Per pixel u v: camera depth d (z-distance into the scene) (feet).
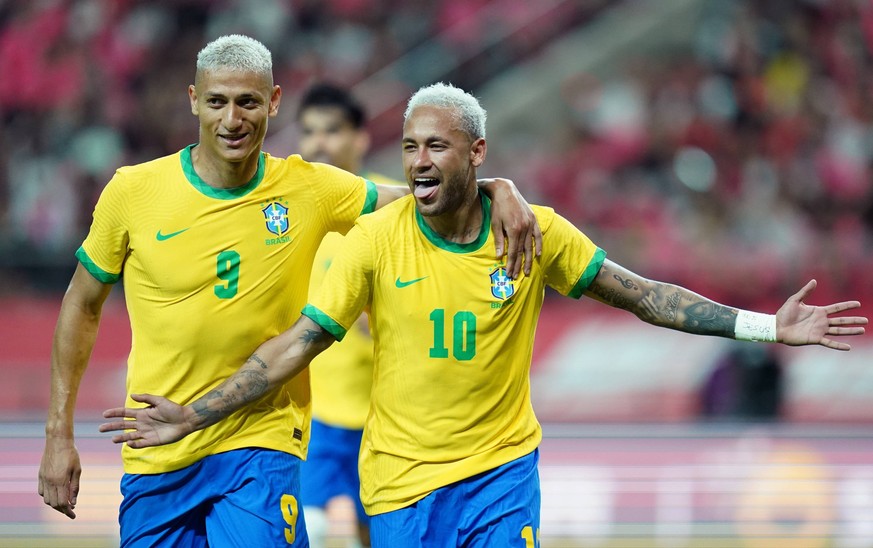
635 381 136.77
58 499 51.88
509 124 194.39
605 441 105.19
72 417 52.49
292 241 51.75
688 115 188.24
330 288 49.39
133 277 51.42
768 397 128.77
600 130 188.03
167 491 52.16
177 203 50.60
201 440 51.31
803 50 201.16
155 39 190.60
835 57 201.87
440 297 49.21
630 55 202.18
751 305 141.69
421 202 48.34
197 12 194.70
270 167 51.98
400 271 49.26
